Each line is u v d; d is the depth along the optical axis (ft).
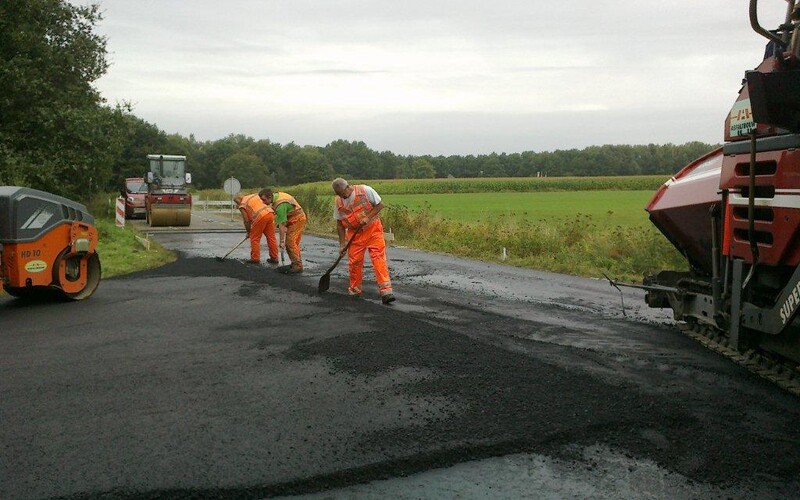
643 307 29.22
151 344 20.99
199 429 13.70
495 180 290.15
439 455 12.51
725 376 17.56
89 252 31.07
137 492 11.06
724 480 11.70
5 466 11.99
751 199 15.65
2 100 76.33
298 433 13.50
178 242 63.36
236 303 28.32
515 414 14.43
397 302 29.37
